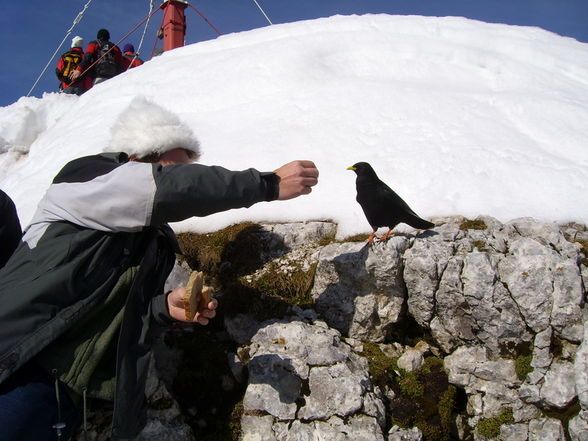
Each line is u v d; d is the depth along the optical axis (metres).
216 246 2.56
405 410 2.25
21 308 1.61
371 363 2.30
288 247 2.55
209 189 1.74
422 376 2.33
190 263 2.54
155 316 1.80
